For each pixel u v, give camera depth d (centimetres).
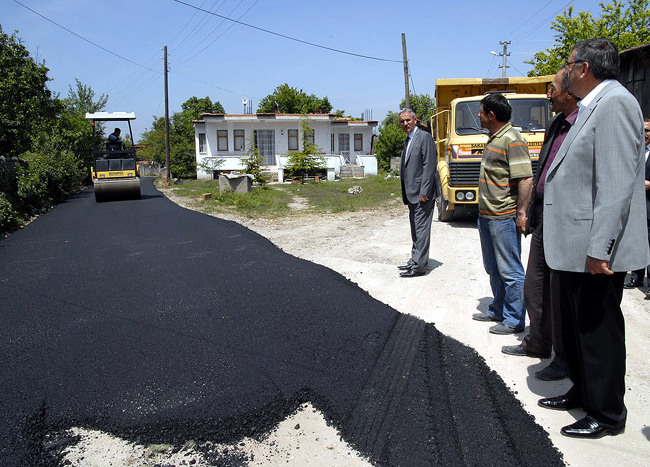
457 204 891
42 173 1641
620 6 2030
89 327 438
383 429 288
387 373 352
